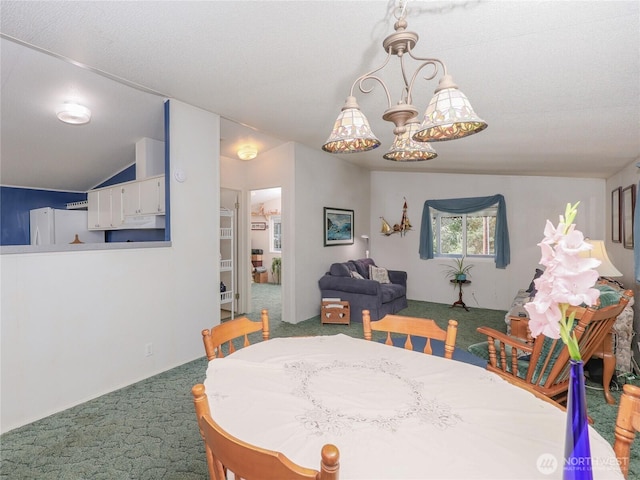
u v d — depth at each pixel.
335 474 0.62
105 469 1.77
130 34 1.96
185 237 3.23
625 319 2.76
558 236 0.78
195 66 2.35
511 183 5.54
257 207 9.42
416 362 1.52
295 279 4.68
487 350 2.45
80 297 2.48
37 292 2.26
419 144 1.68
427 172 6.17
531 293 4.04
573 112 2.21
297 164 4.68
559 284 0.76
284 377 1.36
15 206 4.78
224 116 3.51
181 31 1.91
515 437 0.97
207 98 3.00
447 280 6.08
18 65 2.50
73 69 2.60
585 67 1.69
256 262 9.27
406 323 1.81
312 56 2.10
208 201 3.44
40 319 2.27
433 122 1.23
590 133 2.56
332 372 1.41
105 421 2.22
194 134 3.28
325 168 5.29
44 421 2.22
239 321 1.83
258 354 1.61
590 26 1.40
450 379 1.34
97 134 3.78
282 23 1.77
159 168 4.11
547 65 1.73
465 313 5.34
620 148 2.90
